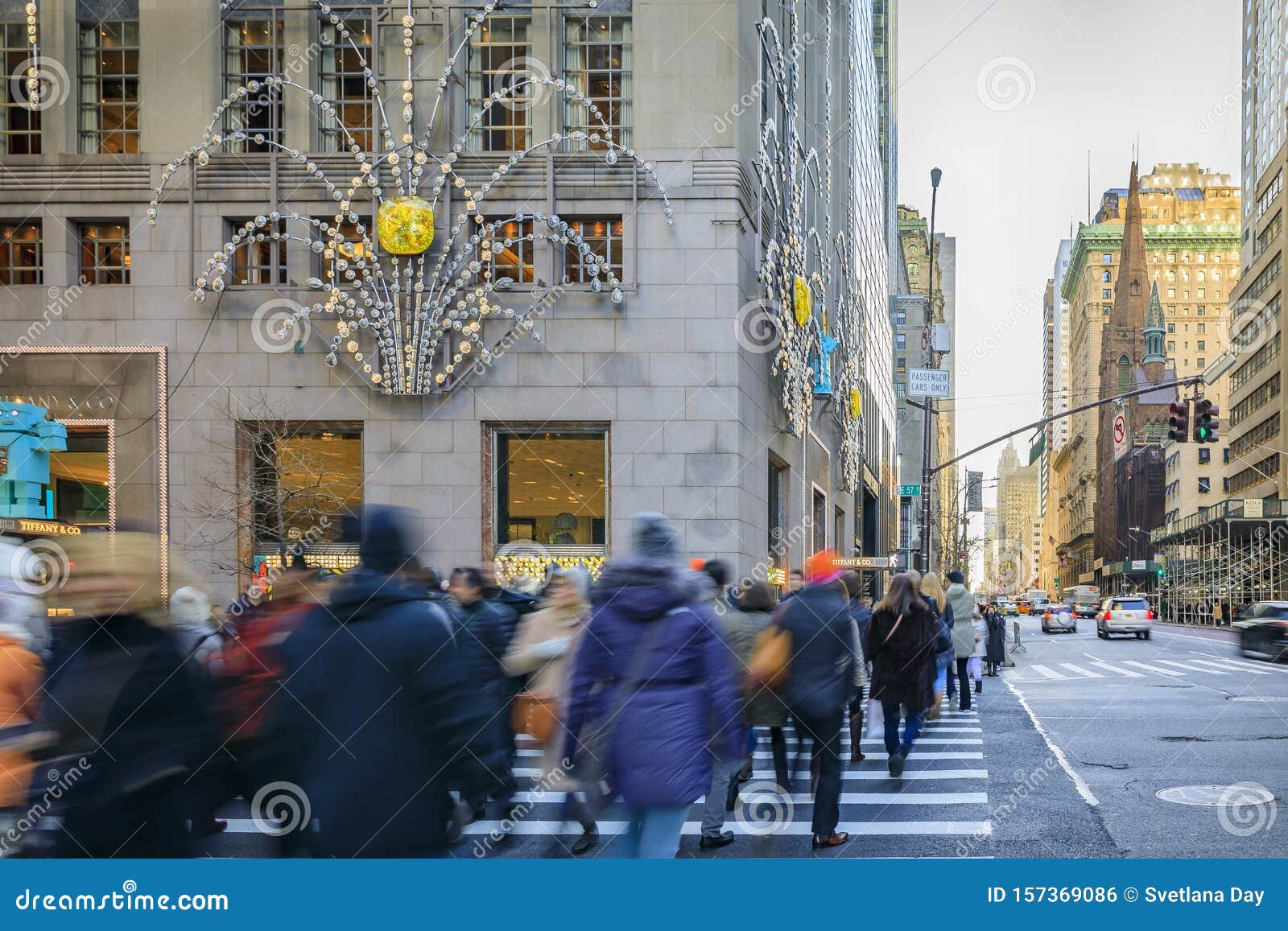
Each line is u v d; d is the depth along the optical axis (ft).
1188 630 184.03
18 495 54.70
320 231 59.11
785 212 73.67
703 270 58.18
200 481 57.72
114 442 57.88
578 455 59.47
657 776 14.60
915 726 29.81
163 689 14.01
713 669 15.17
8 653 16.69
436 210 59.00
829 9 101.19
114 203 59.16
